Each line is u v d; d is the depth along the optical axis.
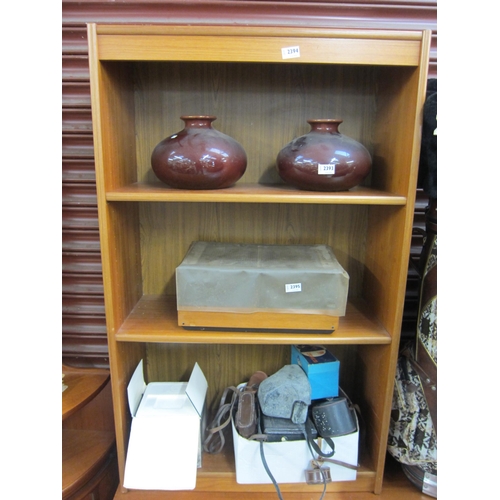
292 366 1.08
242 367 1.23
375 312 1.05
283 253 1.02
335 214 1.14
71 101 1.09
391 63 0.81
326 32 0.78
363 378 1.13
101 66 0.81
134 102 1.06
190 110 1.07
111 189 0.88
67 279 1.19
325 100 1.07
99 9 1.03
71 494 1.01
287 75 1.05
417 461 0.95
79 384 1.12
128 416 1.02
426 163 0.86
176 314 1.04
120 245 0.95
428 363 0.93
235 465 1.02
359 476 1.01
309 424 0.98
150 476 0.92
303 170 0.87
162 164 0.87
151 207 1.12
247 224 1.14
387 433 0.97
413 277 1.19
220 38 0.78
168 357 1.22
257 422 1.02
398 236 0.90
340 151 0.87
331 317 0.93
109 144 0.87
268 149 1.10
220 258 0.97
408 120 0.85
